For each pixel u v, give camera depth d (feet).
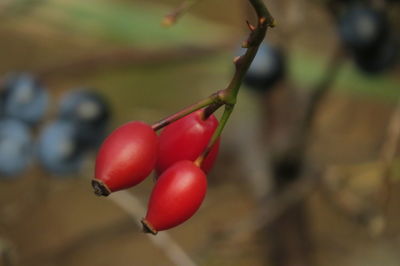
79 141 1.71
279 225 1.76
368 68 1.62
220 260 1.57
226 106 1.04
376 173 1.72
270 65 1.63
